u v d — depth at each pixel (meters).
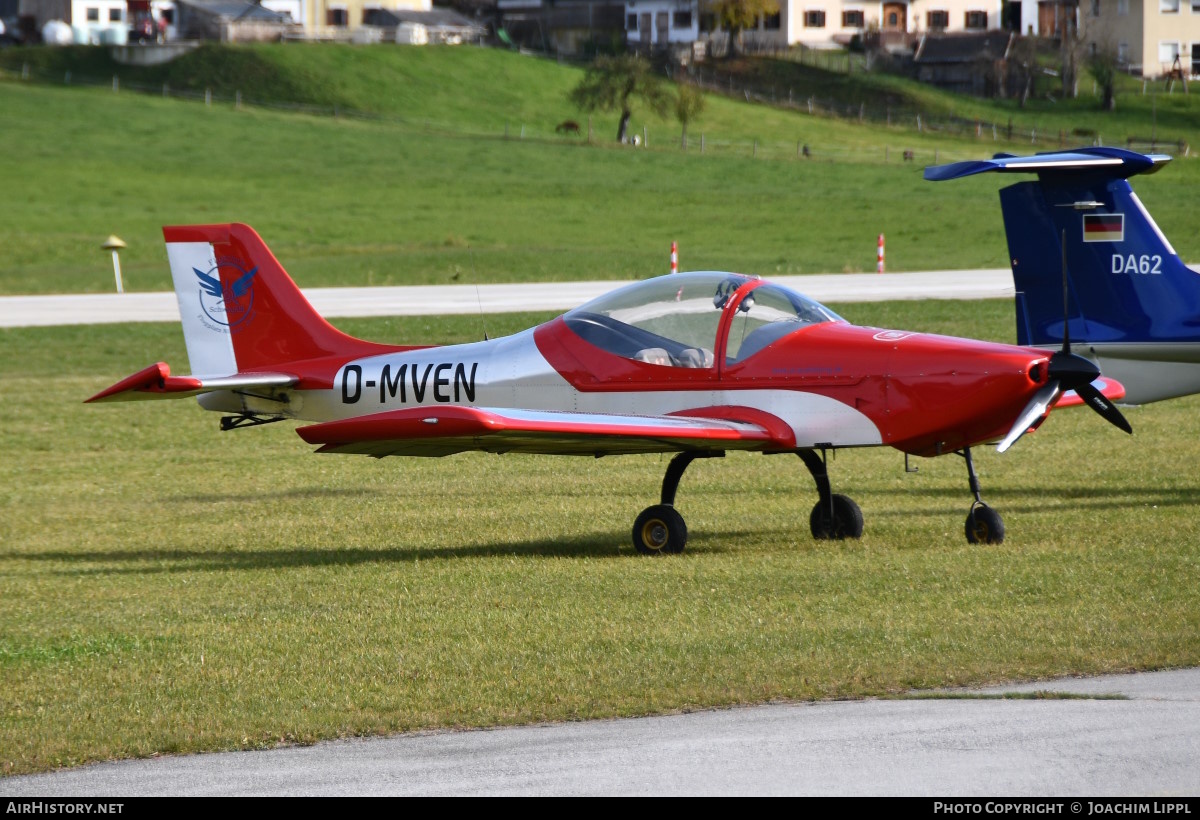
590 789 18.11
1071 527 36.38
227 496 46.94
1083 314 44.06
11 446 59.38
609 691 22.25
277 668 24.27
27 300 125.75
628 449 35.69
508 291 123.06
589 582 30.92
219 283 43.06
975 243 160.62
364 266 146.50
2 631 27.89
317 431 33.47
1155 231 42.97
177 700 22.52
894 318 93.44
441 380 39.84
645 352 37.06
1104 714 20.41
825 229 176.88
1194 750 18.80
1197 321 42.62
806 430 35.41
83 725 21.27
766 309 36.66
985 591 28.47
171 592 31.77
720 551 35.03
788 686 22.20
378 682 23.22
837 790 17.73
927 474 48.00
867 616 26.61
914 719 20.45
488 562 34.06
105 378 81.56
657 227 182.62
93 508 44.66
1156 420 60.25
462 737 20.53
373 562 34.88
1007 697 21.39
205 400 43.75
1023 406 34.00
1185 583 28.64
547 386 38.34
